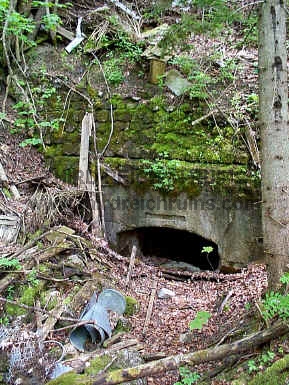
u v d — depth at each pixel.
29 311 4.81
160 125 7.35
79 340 4.59
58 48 8.81
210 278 6.57
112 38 8.81
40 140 7.68
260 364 3.47
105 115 7.68
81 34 8.92
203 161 6.92
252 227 6.62
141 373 3.59
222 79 7.63
